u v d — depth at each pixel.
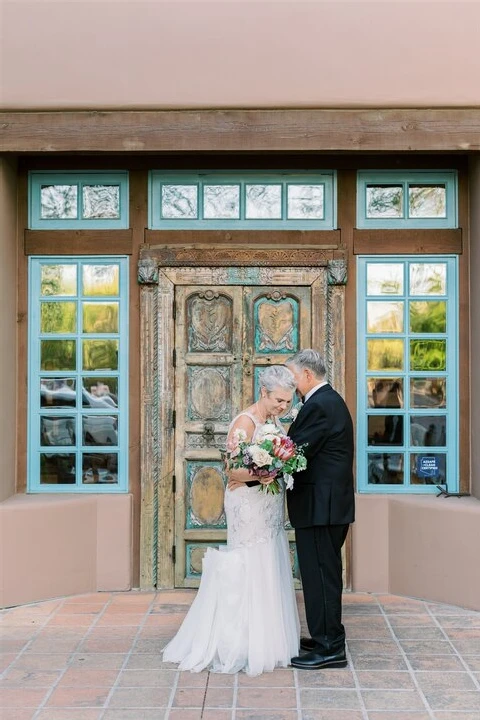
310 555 3.79
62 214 5.05
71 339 5.05
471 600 4.57
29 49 4.66
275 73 4.64
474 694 3.50
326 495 3.74
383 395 5.04
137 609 4.61
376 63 4.63
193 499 5.00
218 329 5.01
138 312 5.02
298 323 5.00
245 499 3.78
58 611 4.58
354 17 4.61
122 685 3.59
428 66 4.61
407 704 3.40
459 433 4.99
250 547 3.79
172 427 4.98
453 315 5.02
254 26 4.62
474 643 4.08
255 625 3.75
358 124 4.65
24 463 5.04
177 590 4.97
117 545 4.93
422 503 4.74
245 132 4.66
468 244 4.98
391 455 5.03
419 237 4.99
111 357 5.05
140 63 4.65
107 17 4.63
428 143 4.65
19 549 4.68
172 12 4.62
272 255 4.95
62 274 5.07
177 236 5.01
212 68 4.64
